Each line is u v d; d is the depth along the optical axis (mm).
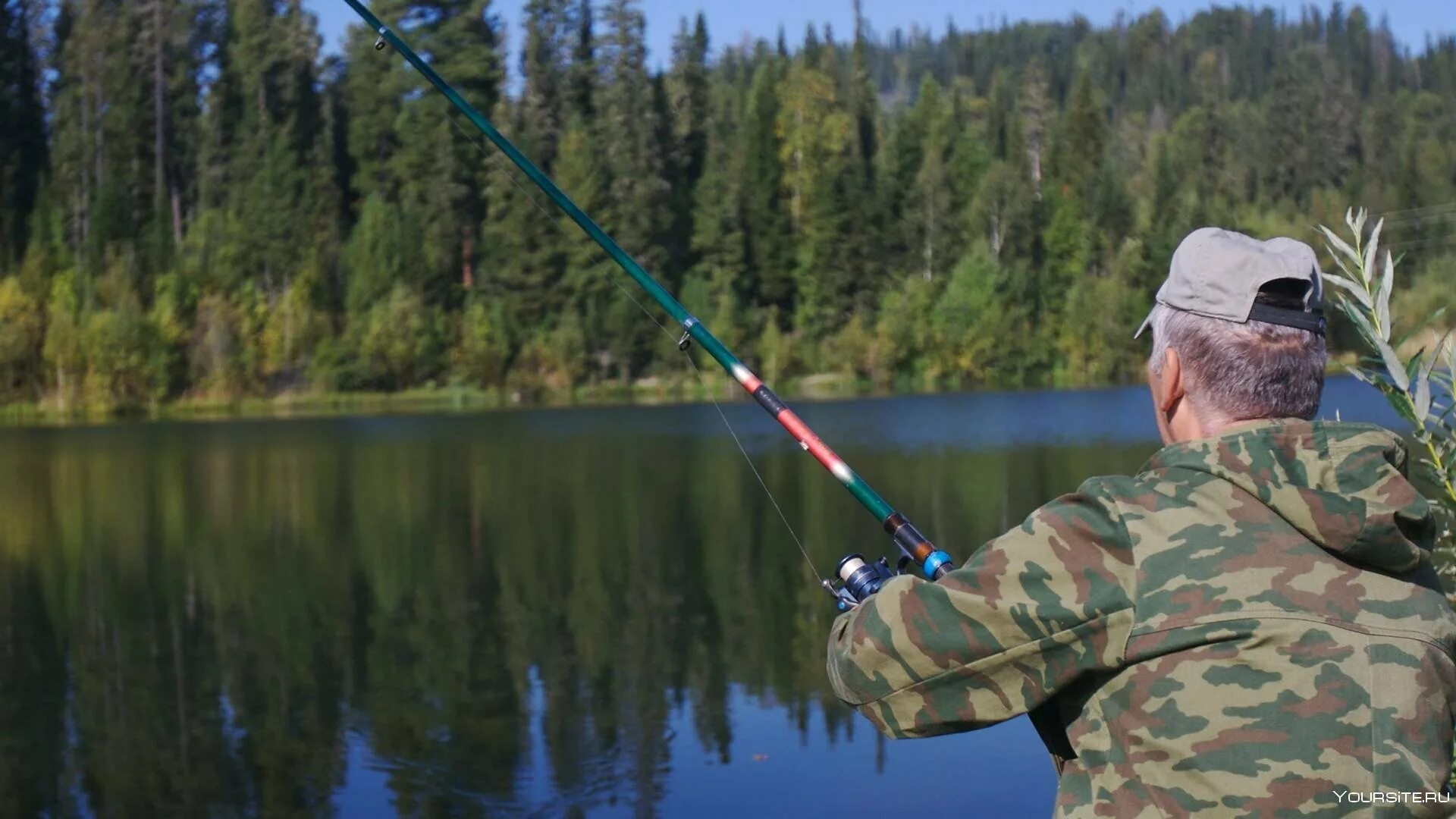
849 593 1896
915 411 33469
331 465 22938
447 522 15125
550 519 15125
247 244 47156
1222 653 1310
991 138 64625
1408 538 1347
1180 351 1465
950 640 1426
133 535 14539
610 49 50844
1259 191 53594
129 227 47438
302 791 5910
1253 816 1270
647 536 13477
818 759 6012
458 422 33688
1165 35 98875
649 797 5629
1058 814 1410
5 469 22828
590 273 46250
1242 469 1364
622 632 8867
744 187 50562
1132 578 1367
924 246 51750
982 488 17453
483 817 5500
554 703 7160
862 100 58875
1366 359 2391
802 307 49938
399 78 49750
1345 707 1275
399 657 8422
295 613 9961
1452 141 55875
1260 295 1429
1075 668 1383
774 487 17984
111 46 49531
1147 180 55719
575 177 47094
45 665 8406
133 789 6000
